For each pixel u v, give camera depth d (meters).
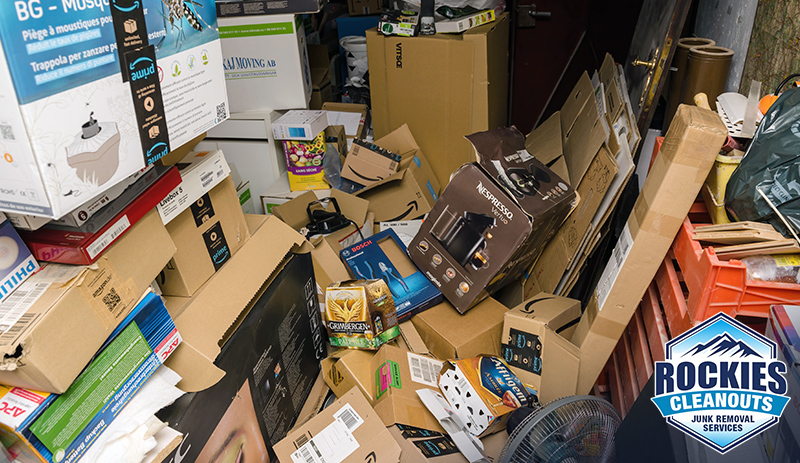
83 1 0.77
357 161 2.53
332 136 2.70
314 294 1.84
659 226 1.39
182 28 1.03
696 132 1.27
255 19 2.47
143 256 1.04
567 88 3.74
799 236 1.13
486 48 2.48
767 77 1.80
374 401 1.60
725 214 1.38
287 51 2.52
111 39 0.83
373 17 3.45
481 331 1.85
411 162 2.57
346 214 2.35
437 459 1.41
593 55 3.47
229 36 2.52
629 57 2.70
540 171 1.97
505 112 3.29
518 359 1.79
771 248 1.15
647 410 0.98
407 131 2.75
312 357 1.88
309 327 1.83
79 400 0.87
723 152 1.45
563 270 1.98
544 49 3.67
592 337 1.63
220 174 1.33
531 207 1.75
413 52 2.62
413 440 1.43
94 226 0.91
